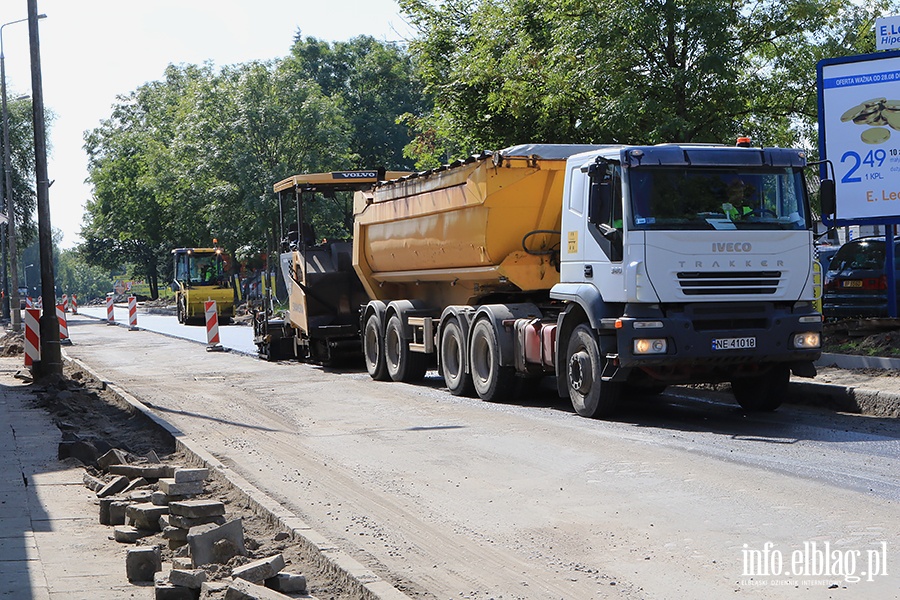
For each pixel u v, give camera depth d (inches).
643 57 836.0
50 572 280.2
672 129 819.4
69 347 1360.7
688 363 520.1
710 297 521.3
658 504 341.7
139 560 272.4
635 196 522.0
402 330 778.2
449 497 368.8
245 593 232.2
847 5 874.8
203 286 2080.5
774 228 532.1
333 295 925.2
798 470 384.8
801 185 544.7
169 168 2596.0
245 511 356.5
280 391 741.9
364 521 338.3
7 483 409.7
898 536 291.1
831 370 640.4
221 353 1176.8
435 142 1215.6
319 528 331.0
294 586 257.0
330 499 374.0
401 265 805.2
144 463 454.9
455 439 493.7
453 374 703.1
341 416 595.5
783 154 539.8
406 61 3125.0
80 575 277.3
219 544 280.5
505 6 991.0
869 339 692.1
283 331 1026.7
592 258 550.6
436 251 725.9
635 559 281.9
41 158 853.2
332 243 935.7
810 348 530.9
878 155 711.1
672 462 410.3
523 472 406.0
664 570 270.7
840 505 328.5
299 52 3127.5
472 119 1037.2
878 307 757.3
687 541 296.4
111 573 279.1
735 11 819.4
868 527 301.4
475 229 656.4
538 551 295.1
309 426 559.2
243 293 2541.8
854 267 784.3
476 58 991.0
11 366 1056.8
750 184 536.1
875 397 544.1
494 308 647.1
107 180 3302.2
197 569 265.0
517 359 627.5
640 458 422.3
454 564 286.0
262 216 2098.9
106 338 1557.6
